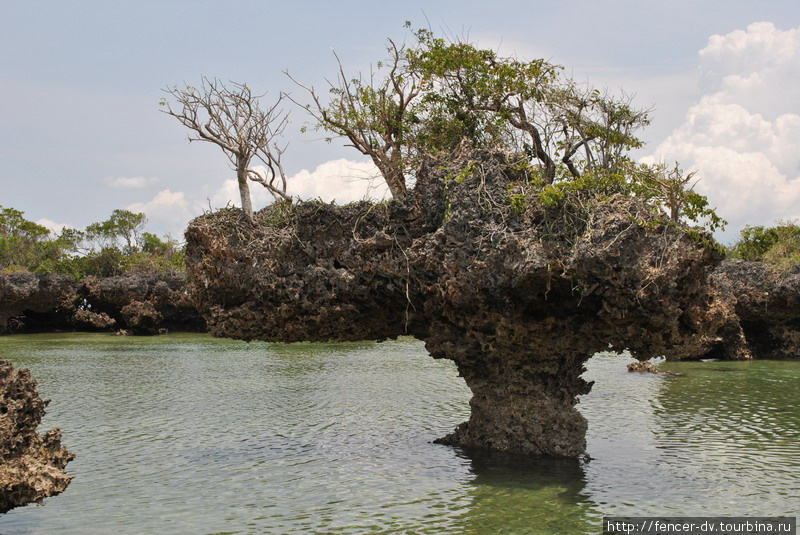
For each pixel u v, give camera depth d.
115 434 25.41
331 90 25.31
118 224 102.94
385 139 25.70
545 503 17.12
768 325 51.06
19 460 14.39
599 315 17.81
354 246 19.64
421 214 19.72
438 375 40.22
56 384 37.47
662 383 36.72
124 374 41.62
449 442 22.72
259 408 30.25
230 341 66.00
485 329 19.19
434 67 24.38
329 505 17.36
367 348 56.91
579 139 25.25
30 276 77.12
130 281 78.62
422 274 19.12
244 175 21.47
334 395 33.44
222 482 19.42
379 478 19.39
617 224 16.67
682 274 17.34
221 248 19.56
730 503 17.17
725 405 30.22
